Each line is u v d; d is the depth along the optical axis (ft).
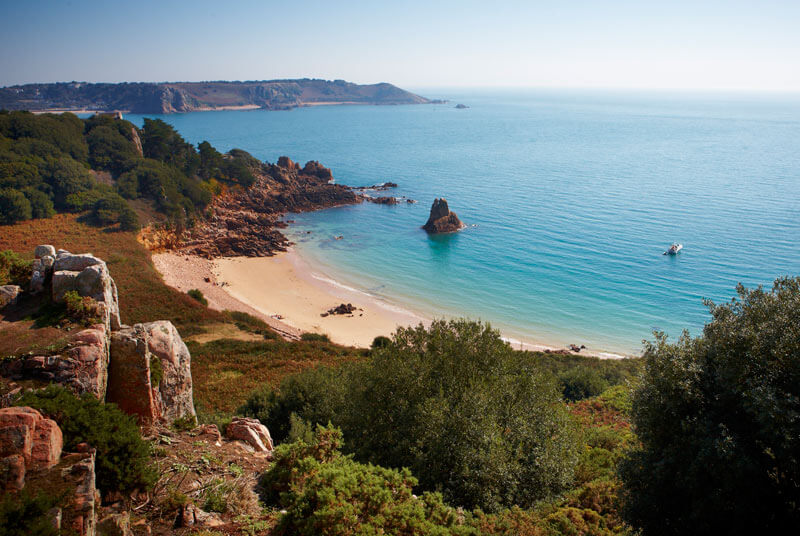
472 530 34.63
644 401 47.42
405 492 35.83
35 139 349.61
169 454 40.65
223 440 47.50
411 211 460.14
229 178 472.85
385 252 344.08
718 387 43.45
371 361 75.82
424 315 243.60
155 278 236.02
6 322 44.11
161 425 46.96
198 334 180.96
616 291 271.69
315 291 271.90
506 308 253.44
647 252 329.31
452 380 60.95
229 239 338.75
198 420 62.59
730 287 269.64
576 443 62.13
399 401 60.18
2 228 276.00
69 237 275.80
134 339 45.78
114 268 238.48
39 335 41.75
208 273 284.82
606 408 107.04
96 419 31.96
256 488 38.68
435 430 52.90
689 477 40.22
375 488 34.35
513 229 393.70
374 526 31.27
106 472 30.55
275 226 403.13
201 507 33.81
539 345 214.28
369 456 56.18
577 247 345.10
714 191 499.92
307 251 342.64
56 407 30.83
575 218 416.87
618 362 180.04
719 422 41.52
